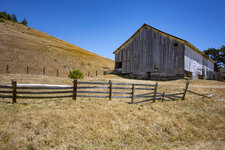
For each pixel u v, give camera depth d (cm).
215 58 5228
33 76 1697
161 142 511
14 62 2520
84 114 623
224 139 570
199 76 2800
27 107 652
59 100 796
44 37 6612
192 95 1202
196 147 486
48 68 2834
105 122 579
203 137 575
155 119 668
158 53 2347
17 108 627
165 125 629
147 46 2470
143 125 599
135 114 695
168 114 763
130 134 521
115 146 442
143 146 458
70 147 414
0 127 465
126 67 2741
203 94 1199
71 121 553
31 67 2566
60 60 3638
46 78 1633
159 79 2314
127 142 474
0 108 605
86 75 3161
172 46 2223
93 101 823
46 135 455
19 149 384
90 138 468
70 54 4778
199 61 2789
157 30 2344
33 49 3712
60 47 5466
